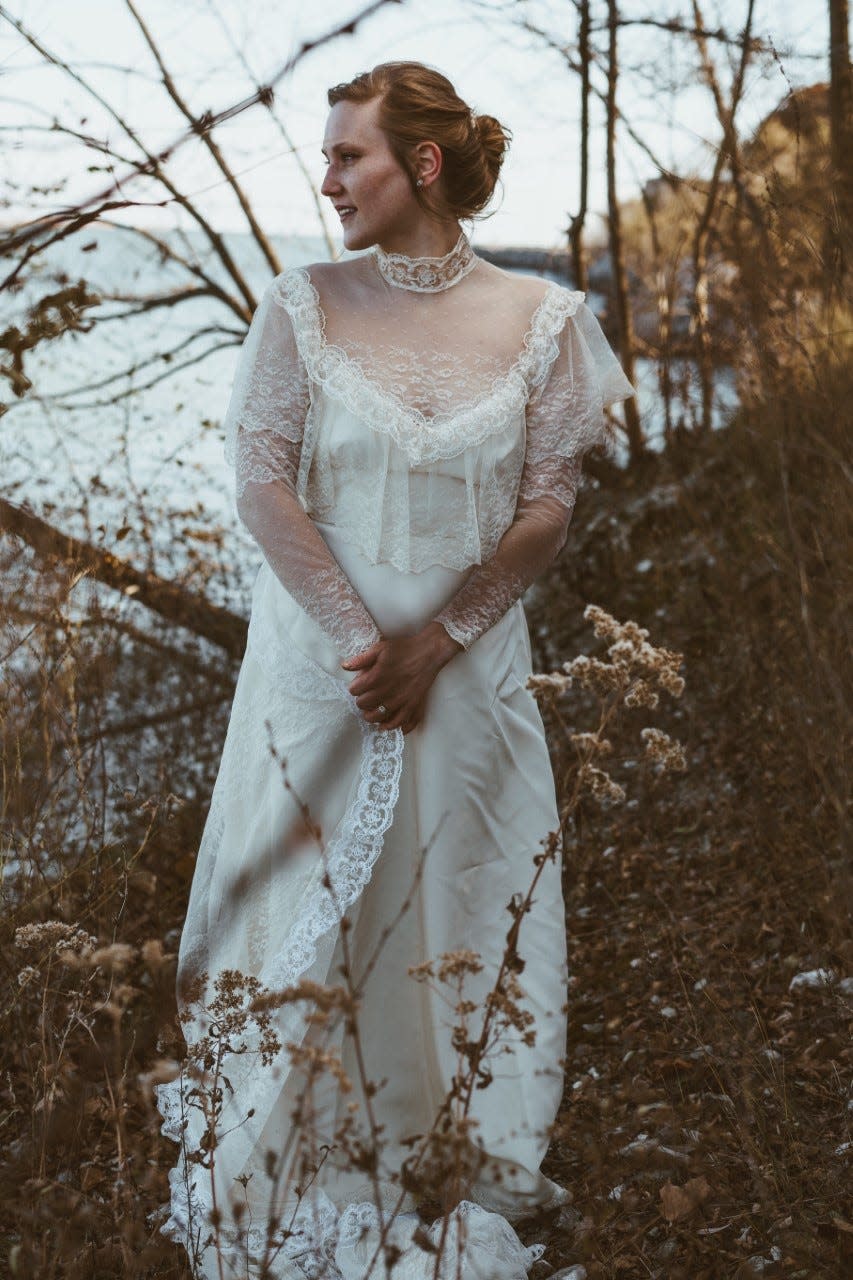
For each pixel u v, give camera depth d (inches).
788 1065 105.0
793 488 159.2
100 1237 83.3
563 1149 100.8
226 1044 82.0
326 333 88.4
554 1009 91.0
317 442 89.1
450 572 89.4
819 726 131.3
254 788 91.5
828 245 147.1
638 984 123.2
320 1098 88.4
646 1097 99.2
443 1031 88.9
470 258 92.0
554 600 231.9
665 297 244.5
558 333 92.6
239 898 87.3
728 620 181.8
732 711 169.3
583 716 191.6
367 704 85.9
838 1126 95.3
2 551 126.4
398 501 87.9
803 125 155.8
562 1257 87.0
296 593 87.5
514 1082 89.0
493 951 90.6
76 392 225.9
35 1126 87.0
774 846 138.7
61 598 130.0
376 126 87.3
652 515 232.2
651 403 255.1
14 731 122.3
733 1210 87.4
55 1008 104.0
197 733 185.2
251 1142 86.3
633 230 260.1
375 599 88.7
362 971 89.7
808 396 151.9
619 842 153.5
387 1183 88.9
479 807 89.9
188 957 94.1
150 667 194.1
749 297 162.9
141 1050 96.3
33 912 111.0
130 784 163.8
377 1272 81.7
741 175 172.1
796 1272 79.7
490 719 90.4
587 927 138.3
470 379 88.7
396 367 87.9
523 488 93.6
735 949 125.4
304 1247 84.4
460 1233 75.0
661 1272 83.0
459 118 88.3
